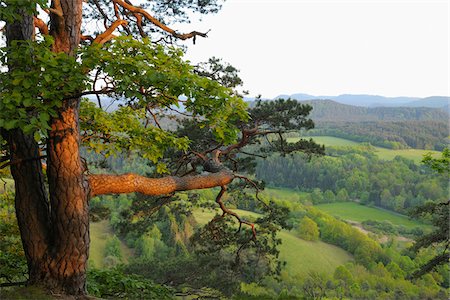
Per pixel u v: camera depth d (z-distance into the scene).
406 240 82.38
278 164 125.31
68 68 4.21
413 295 56.62
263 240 14.55
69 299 4.92
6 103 3.95
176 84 4.42
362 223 94.62
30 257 5.10
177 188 5.91
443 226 16.92
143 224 14.95
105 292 6.21
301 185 123.12
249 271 16.61
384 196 108.25
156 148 7.00
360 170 124.75
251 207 60.19
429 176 113.44
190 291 13.66
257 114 11.85
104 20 7.11
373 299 56.09
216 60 11.09
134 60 4.37
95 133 7.12
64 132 4.98
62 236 5.00
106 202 62.97
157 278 18.41
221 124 5.31
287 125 12.10
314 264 63.19
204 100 4.85
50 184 5.04
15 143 5.13
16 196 5.17
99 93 4.54
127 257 55.84
